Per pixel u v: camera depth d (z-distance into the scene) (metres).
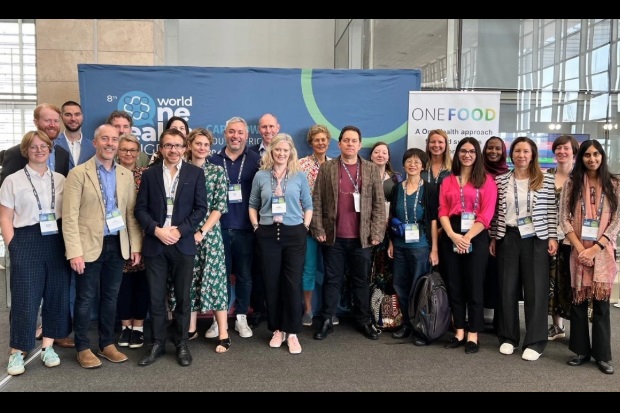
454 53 5.40
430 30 5.71
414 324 3.31
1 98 6.23
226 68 3.81
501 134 5.17
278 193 3.11
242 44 7.71
